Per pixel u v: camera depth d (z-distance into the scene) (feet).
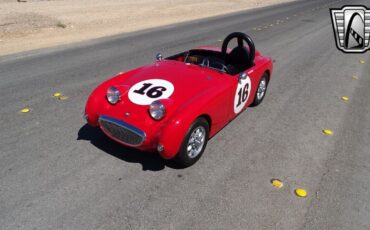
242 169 14.35
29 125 17.44
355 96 23.63
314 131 18.11
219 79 16.01
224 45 18.81
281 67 30.63
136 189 12.74
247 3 97.14
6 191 12.30
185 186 13.05
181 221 11.19
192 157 14.28
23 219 11.00
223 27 53.01
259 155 15.51
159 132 12.90
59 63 29.43
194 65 17.34
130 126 13.12
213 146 16.16
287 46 39.86
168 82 15.12
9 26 45.83
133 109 13.67
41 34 43.62
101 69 27.91
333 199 12.64
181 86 14.83
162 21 58.70
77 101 20.79
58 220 11.02
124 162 14.46
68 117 18.51
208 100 13.84
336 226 11.32
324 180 13.79
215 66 17.74
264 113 20.27
